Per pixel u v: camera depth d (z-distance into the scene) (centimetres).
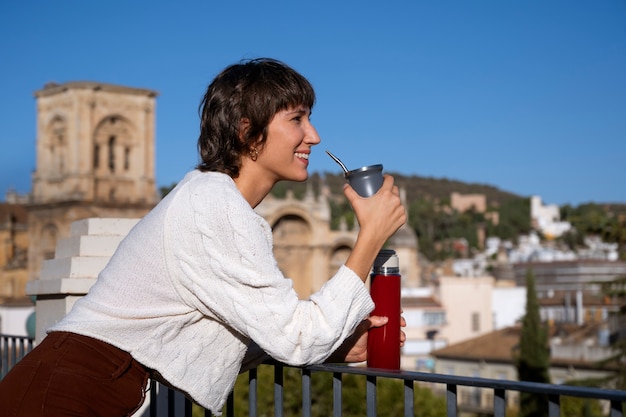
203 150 293
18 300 8150
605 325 5738
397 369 299
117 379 269
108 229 536
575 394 226
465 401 5675
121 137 9025
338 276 276
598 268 9088
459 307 7144
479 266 11725
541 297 8750
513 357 4912
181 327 275
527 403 3772
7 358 702
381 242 283
